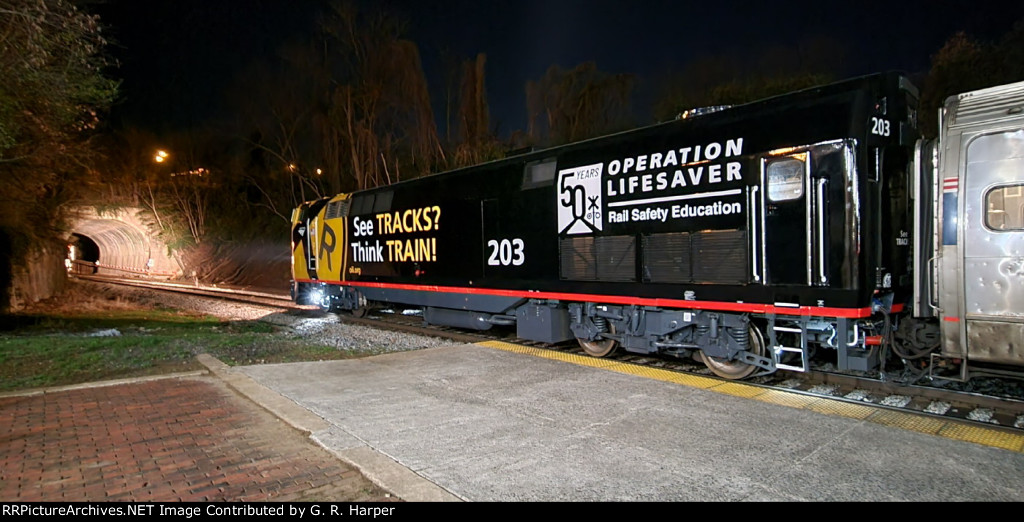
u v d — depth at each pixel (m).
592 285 8.76
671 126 7.79
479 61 25.72
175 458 4.76
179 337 11.81
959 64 15.03
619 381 7.19
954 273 5.89
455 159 25.84
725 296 7.13
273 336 12.09
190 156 40.53
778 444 4.84
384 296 14.16
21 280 23.47
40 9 9.41
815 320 6.56
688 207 7.44
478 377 7.59
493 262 10.63
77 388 7.18
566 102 23.64
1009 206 5.57
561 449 4.83
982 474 4.17
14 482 4.28
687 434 5.13
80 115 13.59
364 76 26.53
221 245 41.72
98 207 36.31
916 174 6.35
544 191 9.54
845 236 6.14
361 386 7.18
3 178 15.25
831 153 6.24
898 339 6.80
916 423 5.40
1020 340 5.50
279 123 31.33
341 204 15.93
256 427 5.59
